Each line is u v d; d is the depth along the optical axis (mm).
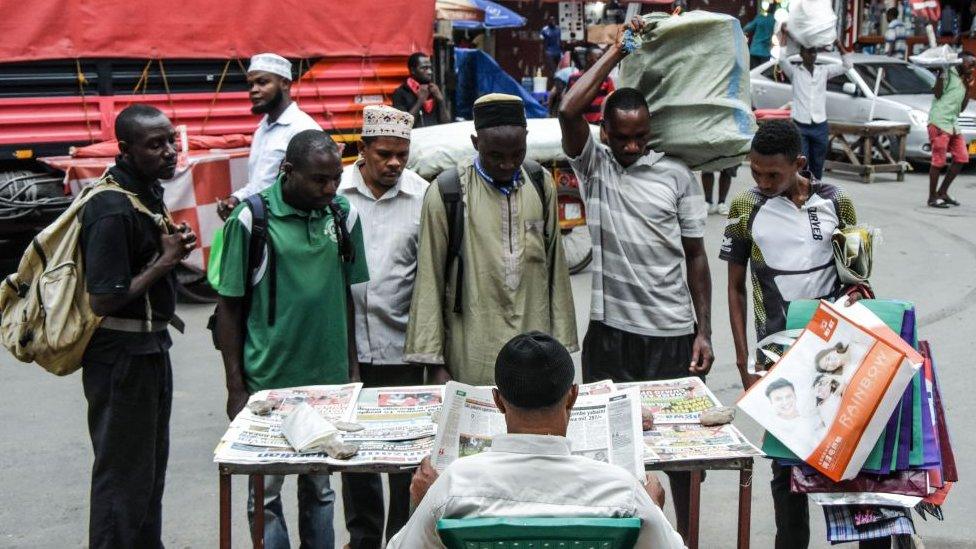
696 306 3906
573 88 3668
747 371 3723
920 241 9797
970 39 19234
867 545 3193
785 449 2982
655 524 2143
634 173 3775
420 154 7305
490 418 2807
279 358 3445
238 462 2740
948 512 4367
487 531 2072
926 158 13555
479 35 18438
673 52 3729
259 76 5762
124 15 8016
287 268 3398
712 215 11117
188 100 8406
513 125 3398
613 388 3221
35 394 6070
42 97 7859
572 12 13906
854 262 3430
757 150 3449
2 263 8500
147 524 3613
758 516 4410
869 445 2848
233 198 5828
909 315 3041
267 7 8594
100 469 3354
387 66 9320
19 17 7652
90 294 3189
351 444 2816
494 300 3535
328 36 8898
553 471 2178
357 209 3791
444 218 3527
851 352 2902
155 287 3381
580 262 8758
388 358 3871
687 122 3701
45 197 7781
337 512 4516
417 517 2199
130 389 3344
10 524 4371
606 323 3904
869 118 13867
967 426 5281
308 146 3285
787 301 3580
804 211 3541
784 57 11047
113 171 3311
